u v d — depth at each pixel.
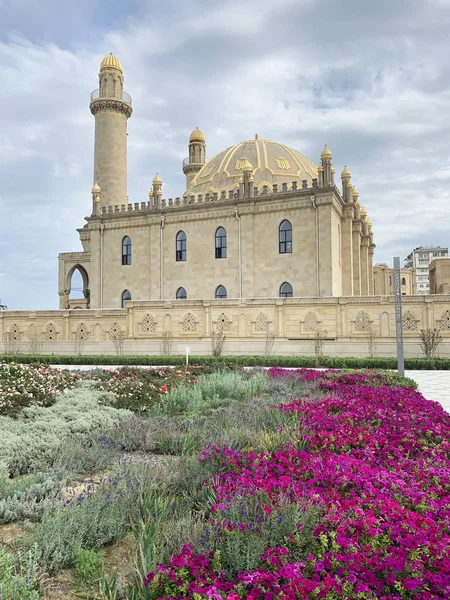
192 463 7.33
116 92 59.78
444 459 7.23
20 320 40.44
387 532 4.42
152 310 37.06
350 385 15.86
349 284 47.34
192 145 73.94
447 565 3.69
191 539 4.66
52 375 16.58
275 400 13.00
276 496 5.25
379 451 7.45
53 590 4.51
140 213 50.62
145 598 3.86
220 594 3.60
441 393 16.86
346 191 48.97
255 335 34.50
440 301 30.72
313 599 3.51
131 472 6.95
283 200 44.44
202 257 47.84
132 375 18.64
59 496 6.36
